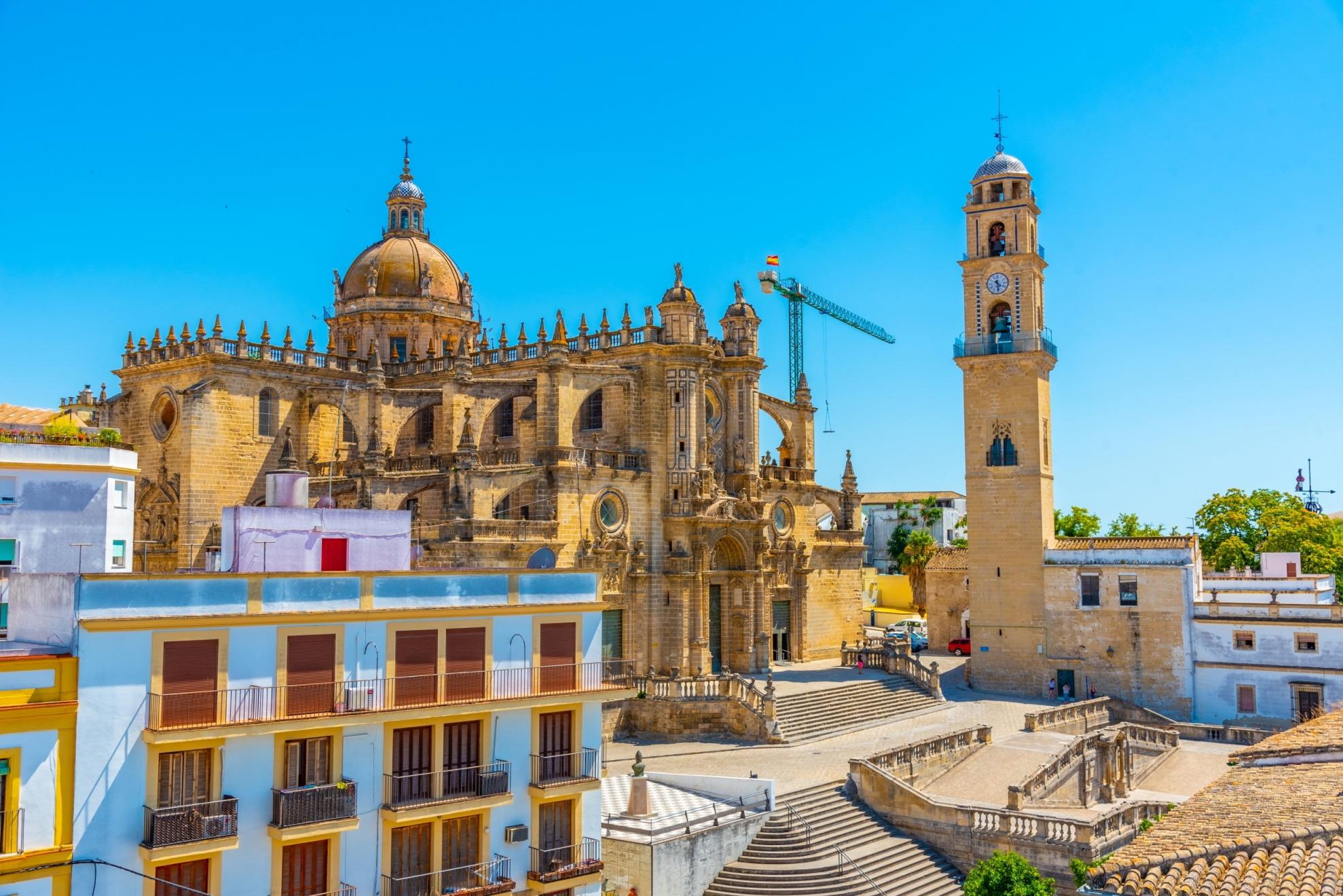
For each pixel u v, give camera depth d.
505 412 88.56
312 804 33.81
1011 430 91.06
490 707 38.41
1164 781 67.75
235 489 84.69
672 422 82.88
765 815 53.00
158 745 31.67
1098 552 87.31
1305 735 36.84
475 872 37.50
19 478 44.50
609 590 77.88
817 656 97.88
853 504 103.88
